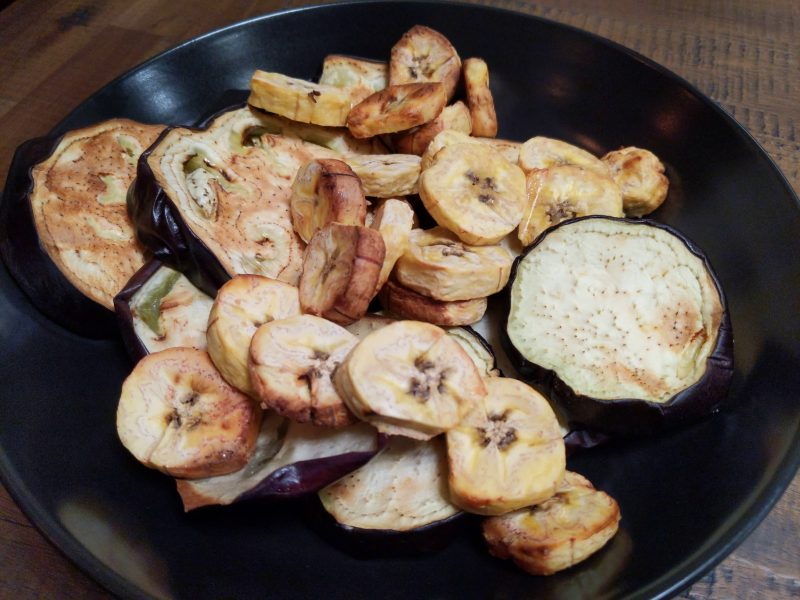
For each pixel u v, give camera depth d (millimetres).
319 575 182
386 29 308
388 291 221
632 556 180
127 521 187
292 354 182
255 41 296
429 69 289
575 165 250
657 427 200
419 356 180
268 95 256
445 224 224
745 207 241
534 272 222
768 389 201
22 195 224
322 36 305
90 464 198
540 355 212
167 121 285
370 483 188
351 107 273
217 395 192
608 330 216
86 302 220
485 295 217
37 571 192
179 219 218
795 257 218
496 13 301
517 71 303
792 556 191
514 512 184
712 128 261
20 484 181
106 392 217
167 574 175
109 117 271
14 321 222
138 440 187
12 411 202
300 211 233
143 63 279
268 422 196
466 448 181
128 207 234
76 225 228
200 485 184
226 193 241
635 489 197
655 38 347
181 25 344
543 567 175
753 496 176
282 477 175
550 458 182
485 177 235
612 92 288
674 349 215
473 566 184
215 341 190
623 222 226
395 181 237
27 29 339
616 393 204
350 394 172
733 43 345
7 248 224
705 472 193
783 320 210
